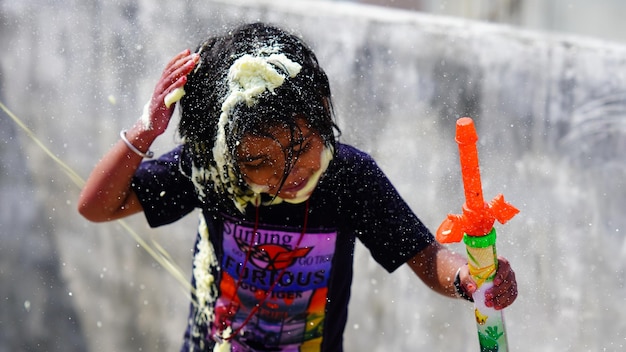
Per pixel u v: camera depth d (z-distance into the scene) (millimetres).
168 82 3945
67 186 6762
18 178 6867
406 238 4168
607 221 5680
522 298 5781
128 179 4223
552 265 5742
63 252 6934
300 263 4168
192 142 3928
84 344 6996
